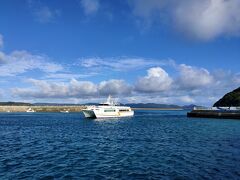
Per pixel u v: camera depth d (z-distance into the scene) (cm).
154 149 3781
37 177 2331
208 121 9844
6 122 10019
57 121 10538
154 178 2302
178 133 5897
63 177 2341
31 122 9994
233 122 9162
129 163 2889
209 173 2438
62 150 3731
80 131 6500
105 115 11419
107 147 3997
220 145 4062
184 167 2678
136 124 8919
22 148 3903
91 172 2514
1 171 2527
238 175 2364
